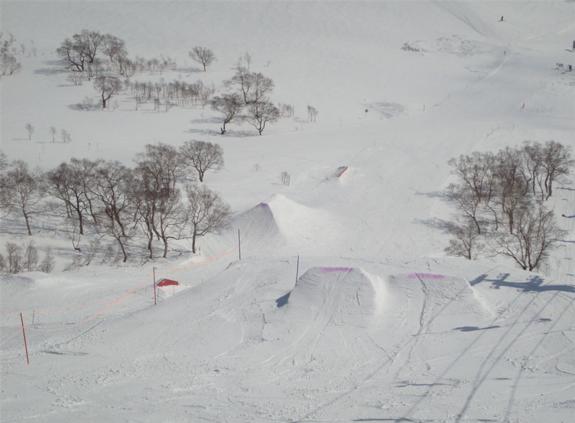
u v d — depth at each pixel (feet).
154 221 211.41
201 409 68.23
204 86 404.98
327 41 541.34
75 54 440.45
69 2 599.57
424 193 248.52
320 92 418.72
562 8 652.48
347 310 100.73
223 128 337.52
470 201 231.50
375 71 467.93
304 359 85.56
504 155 252.21
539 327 92.27
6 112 342.64
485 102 392.68
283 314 102.68
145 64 443.73
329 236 208.74
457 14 625.41
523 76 439.63
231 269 132.98
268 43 529.86
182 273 173.68
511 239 200.95
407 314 99.60
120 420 65.31
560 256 186.29
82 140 303.89
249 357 86.69
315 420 64.13
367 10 627.46
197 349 91.40
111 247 197.88
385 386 74.13
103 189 207.41
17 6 574.97
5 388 76.38
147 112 362.53
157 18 577.84
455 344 87.71
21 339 105.09
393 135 329.11
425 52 520.01
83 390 75.15
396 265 121.49
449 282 105.91
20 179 211.20
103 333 101.45
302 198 244.83
